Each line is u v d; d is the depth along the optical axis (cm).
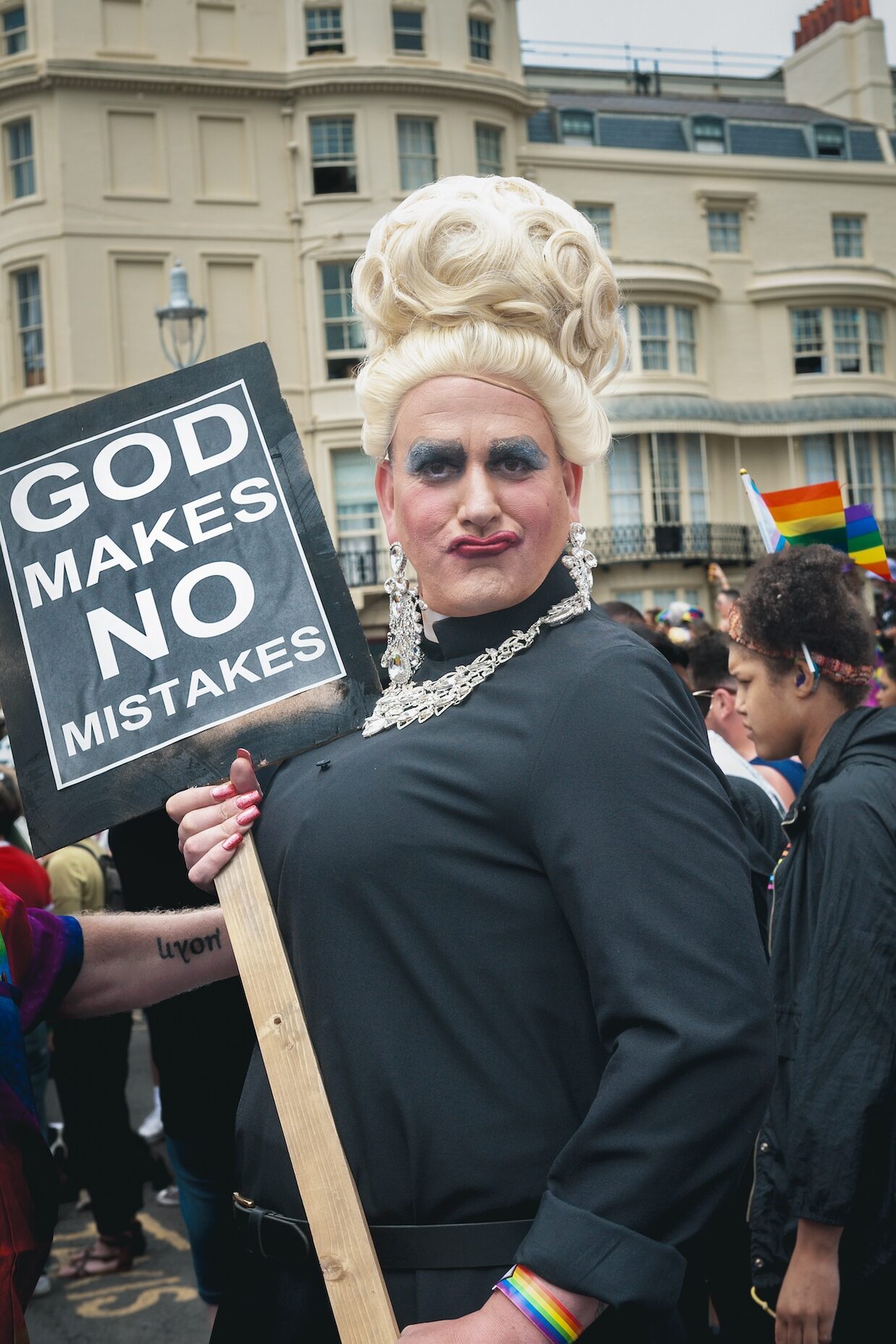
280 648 162
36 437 176
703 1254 151
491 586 146
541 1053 136
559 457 154
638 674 139
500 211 150
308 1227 145
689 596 2516
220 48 2156
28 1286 162
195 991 284
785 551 248
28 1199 162
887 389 2638
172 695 164
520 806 137
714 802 136
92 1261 443
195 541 168
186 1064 286
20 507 174
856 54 3044
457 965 137
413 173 2238
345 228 2180
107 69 2088
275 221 2183
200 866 153
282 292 2183
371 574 2183
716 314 2567
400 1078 137
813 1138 204
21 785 166
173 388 174
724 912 129
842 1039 204
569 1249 122
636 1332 136
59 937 181
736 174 2573
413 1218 137
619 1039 128
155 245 2127
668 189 2523
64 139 2095
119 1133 444
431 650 157
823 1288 205
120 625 168
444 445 146
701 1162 123
